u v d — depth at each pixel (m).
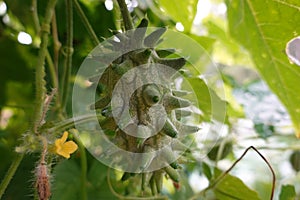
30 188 0.51
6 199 0.51
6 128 0.58
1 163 0.54
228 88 0.65
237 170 0.66
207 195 0.60
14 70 0.61
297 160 0.67
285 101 0.58
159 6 0.57
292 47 0.53
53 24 0.53
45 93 0.40
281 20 0.52
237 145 0.64
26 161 0.52
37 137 0.37
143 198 0.52
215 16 0.74
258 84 0.73
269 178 0.70
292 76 0.55
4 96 0.60
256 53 0.56
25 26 0.58
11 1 0.57
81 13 0.48
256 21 0.53
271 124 0.69
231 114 0.65
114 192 0.52
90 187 0.54
